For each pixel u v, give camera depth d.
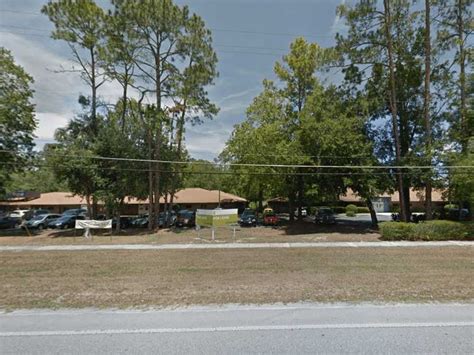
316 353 3.74
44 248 16.05
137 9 24.22
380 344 3.98
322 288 6.84
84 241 19.22
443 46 22.83
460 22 22.03
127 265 10.43
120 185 25.44
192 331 4.47
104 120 27.81
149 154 26.67
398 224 17.92
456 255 12.10
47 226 30.59
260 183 31.86
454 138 21.98
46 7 25.12
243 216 31.20
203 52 26.70
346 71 24.75
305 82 29.69
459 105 22.77
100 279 8.15
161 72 26.98
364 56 23.81
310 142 23.59
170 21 25.33
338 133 22.66
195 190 46.19
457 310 5.29
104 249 15.38
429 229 17.50
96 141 25.86
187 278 8.12
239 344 4.02
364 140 24.44
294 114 28.75
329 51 24.20
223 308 5.51
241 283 7.44
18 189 42.06
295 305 5.64
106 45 25.75
